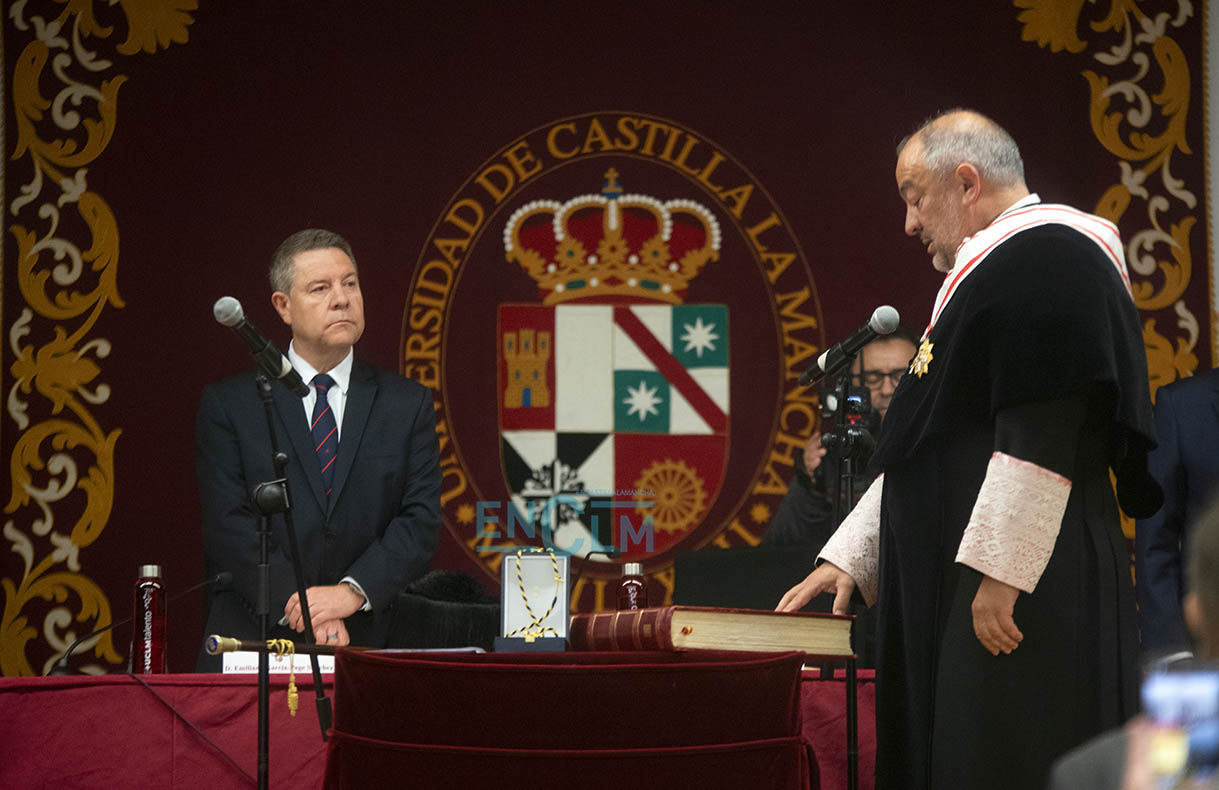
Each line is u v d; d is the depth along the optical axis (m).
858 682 7.80
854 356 7.80
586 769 5.89
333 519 9.91
